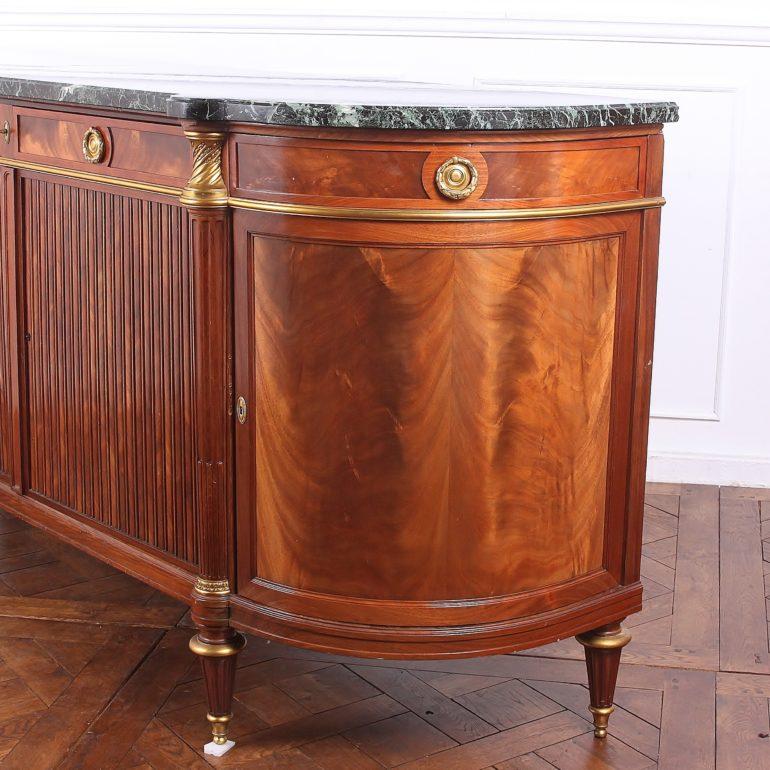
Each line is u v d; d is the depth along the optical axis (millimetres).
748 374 3572
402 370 1950
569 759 2154
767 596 2857
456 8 3438
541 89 3473
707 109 3422
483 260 1920
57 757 2139
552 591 2107
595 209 1979
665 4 3369
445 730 2248
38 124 2459
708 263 3518
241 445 2113
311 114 1852
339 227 1911
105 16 3709
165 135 2117
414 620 2043
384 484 2000
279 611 2111
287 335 1997
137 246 2250
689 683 2432
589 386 2070
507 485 2023
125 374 2350
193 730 2236
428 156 1868
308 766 2123
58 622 2666
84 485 2541
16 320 2643
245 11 3555
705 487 3617
